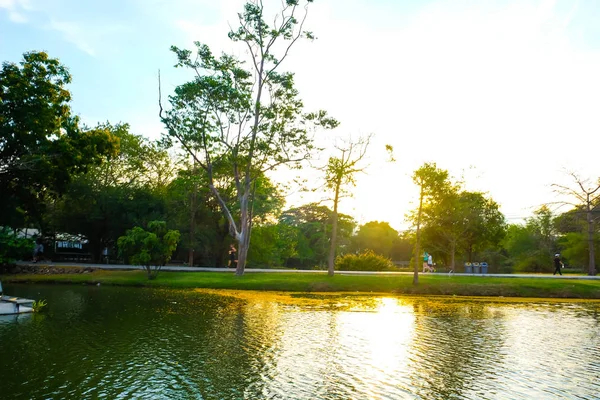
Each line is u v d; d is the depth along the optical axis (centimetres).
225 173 4409
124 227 4653
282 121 3700
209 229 5234
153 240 3350
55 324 1802
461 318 2152
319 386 1123
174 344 1509
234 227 3734
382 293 3225
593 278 3803
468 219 4725
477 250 5456
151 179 5284
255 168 3947
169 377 1165
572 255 6475
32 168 3281
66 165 3538
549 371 1283
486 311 2403
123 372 1200
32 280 3334
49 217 4647
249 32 3788
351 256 5216
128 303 2403
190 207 4991
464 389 1123
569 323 2053
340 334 1730
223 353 1407
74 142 3550
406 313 2280
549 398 1070
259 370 1241
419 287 3278
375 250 11231
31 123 3175
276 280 3397
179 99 3588
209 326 1817
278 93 3700
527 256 7162
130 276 3506
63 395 1028
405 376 1220
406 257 11244
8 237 3253
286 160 3778
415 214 4356
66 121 3575
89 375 1172
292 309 2327
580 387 1148
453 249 4706
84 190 4438
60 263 4409
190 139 3681
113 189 4691
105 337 1591
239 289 3228
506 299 3009
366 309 2388
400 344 1586
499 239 5253
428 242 5231
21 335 1603
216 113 3756
